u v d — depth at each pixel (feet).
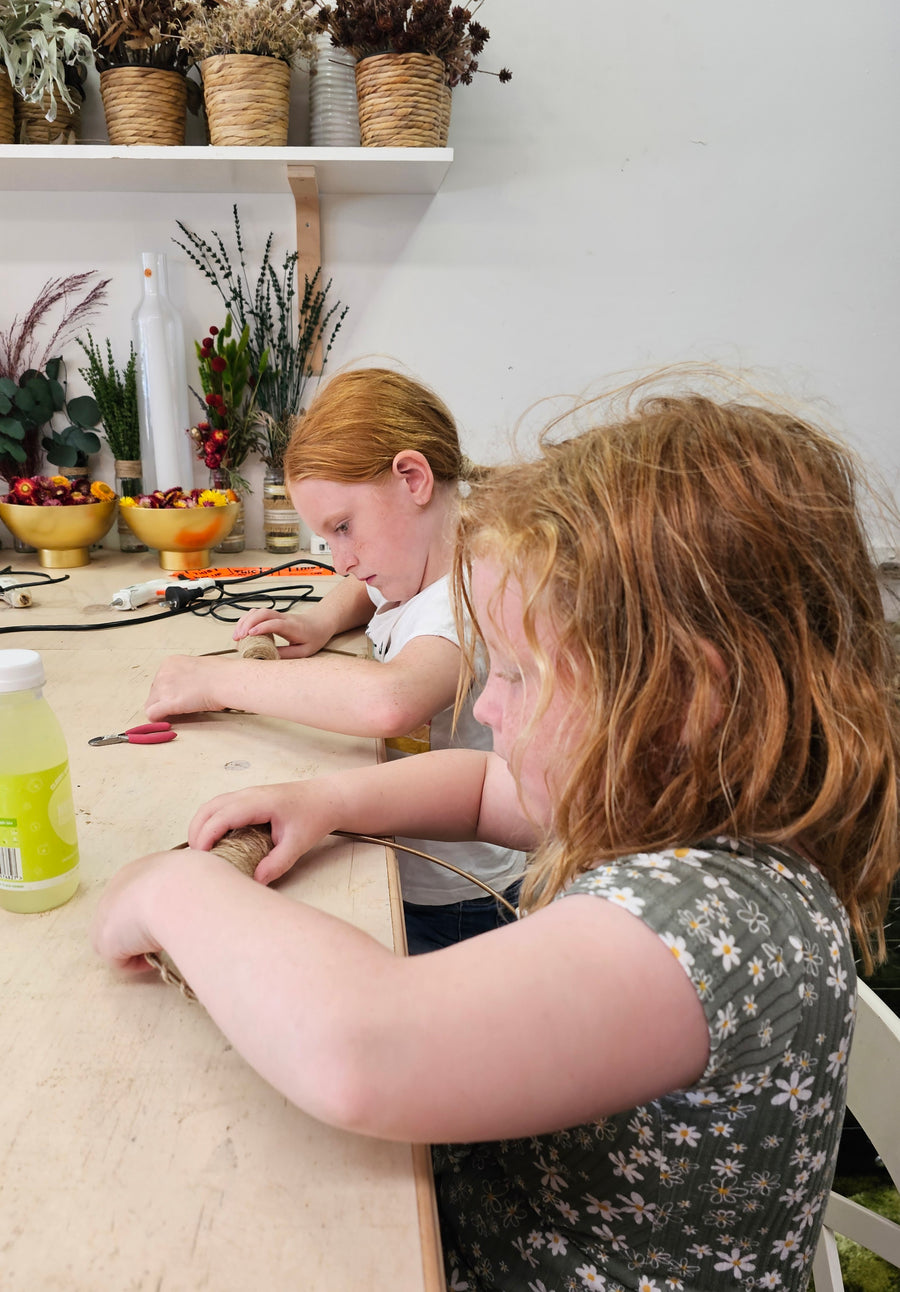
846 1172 4.81
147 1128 1.42
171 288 6.07
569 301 6.24
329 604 4.39
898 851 1.58
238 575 5.48
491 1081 1.22
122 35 5.15
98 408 6.15
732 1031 1.31
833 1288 2.64
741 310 6.35
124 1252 1.22
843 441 1.69
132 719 3.20
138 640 4.15
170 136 5.30
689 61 5.91
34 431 6.08
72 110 5.58
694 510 1.39
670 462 1.44
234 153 5.08
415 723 2.98
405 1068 1.23
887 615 1.71
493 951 1.31
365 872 2.17
